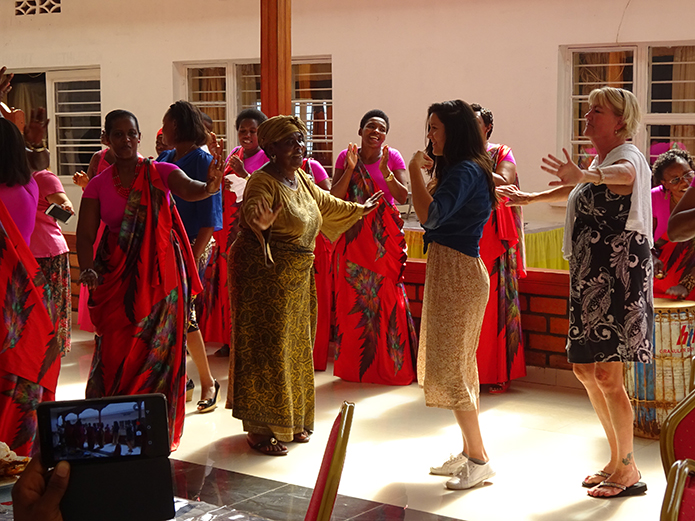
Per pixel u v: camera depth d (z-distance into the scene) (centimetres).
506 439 391
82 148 888
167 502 122
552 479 338
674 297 409
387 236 483
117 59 858
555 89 681
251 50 797
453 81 717
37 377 317
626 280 308
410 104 738
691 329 383
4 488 201
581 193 317
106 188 358
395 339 489
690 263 412
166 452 122
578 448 378
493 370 469
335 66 767
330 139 790
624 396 318
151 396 123
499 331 468
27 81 916
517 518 298
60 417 119
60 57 881
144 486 121
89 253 358
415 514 302
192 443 386
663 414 386
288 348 371
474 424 330
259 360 367
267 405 368
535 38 682
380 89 750
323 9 764
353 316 492
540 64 683
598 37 662
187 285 374
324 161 797
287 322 365
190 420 423
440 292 323
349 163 474
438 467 345
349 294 491
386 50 742
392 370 490
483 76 705
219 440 390
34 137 380
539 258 639
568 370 482
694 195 234
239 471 348
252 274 361
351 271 489
